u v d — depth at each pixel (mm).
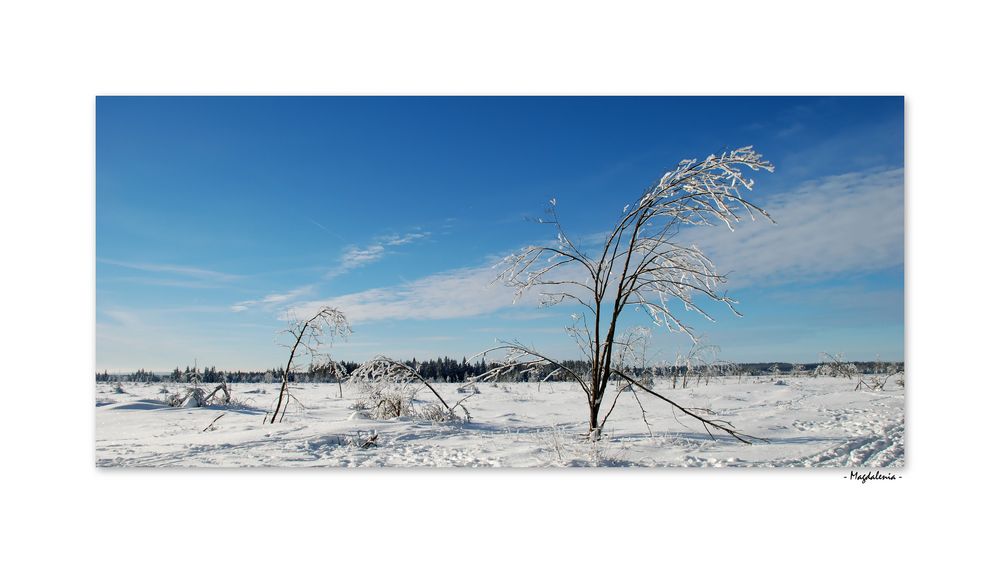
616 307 8422
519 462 7293
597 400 8469
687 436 8930
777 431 9438
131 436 10156
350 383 12656
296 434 9609
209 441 9117
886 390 17750
